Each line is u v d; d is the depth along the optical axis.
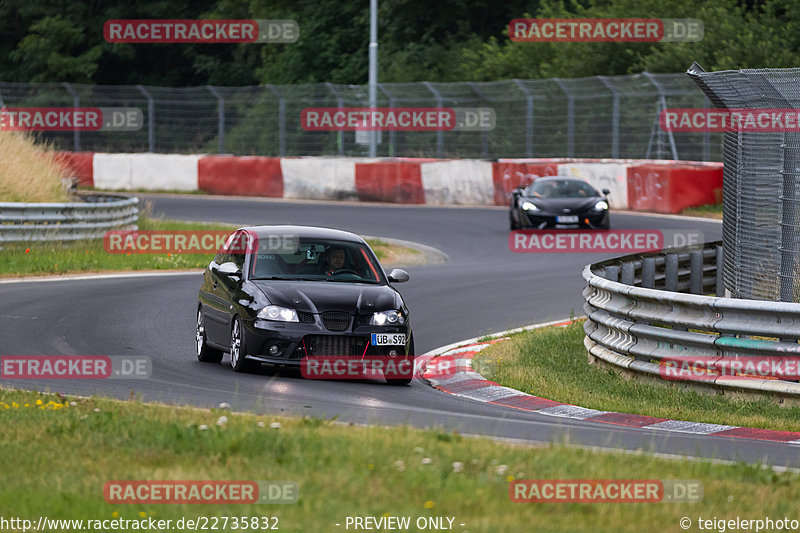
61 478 24.12
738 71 47.38
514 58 160.88
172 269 82.19
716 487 24.67
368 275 45.72
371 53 144.25
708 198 114.12
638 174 117.12
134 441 27.59
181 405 34.62
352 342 42.19
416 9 192.88
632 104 133.25
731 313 40.28
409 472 24.55
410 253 93.75
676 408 38.97
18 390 36.88
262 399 36.72
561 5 161.75
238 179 143.50
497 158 143.75
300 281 44.34
